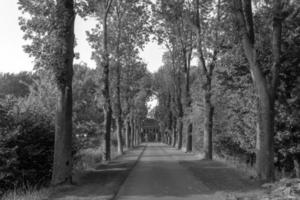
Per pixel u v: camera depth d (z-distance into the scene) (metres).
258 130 17.02
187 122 46.72
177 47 52.44
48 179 19.22
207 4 30.44
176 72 56.72
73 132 21.34
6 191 16.52
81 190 14.82
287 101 22.80
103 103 31.64
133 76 48.16
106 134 31.39
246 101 26.33
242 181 16.67
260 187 14.59
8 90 74.25
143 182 17.98
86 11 17.61
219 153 40.88
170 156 38.62
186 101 45.62
